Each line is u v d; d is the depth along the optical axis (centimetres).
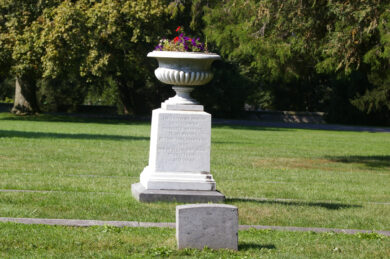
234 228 788
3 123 4116
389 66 2239
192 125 1171
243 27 2303
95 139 2831
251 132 4225
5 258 712
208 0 3167
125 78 5503
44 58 4325
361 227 1037
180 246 779
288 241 869
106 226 888
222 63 6197
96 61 4391
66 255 738
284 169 1995
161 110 1186
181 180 1164
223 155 2380
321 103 7244
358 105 5603
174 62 1168
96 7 4300
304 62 2419
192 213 780
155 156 1168
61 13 4244
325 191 1490
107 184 1384
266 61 2420
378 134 4822
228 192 1368
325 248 835
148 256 750
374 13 1741
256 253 786
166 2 4450
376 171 2097
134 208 1066
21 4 4428
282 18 1925
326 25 1964
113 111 6381
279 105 7188
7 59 4481
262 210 1127
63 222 919
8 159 1847
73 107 6291
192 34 4700
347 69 1938
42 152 2106
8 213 968
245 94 6266
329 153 2769
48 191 1238
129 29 4519
